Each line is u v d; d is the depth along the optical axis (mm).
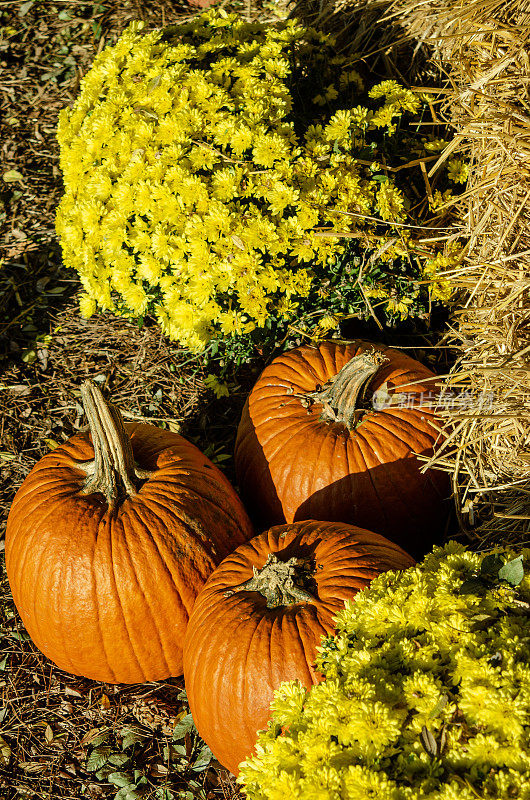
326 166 1805
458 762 1233
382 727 1251
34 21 3059
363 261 1792
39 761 1613
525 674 1262
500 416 1590
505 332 1631
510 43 1691
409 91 1869
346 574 1479
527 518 1564
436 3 1955
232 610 1483
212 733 1484
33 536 1588
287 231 1742
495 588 1350
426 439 1664
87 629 1570
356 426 1670
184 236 1742
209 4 2885
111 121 1825
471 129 1712
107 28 2945
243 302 1720
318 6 2203
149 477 1630
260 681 1437
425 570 1411
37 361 2129
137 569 1562
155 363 2086
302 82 2016
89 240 1798
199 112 1792
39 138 2635
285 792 1258
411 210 1865
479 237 1737
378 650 1318
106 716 1648
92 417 1579
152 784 1581
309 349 1770
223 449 1919
